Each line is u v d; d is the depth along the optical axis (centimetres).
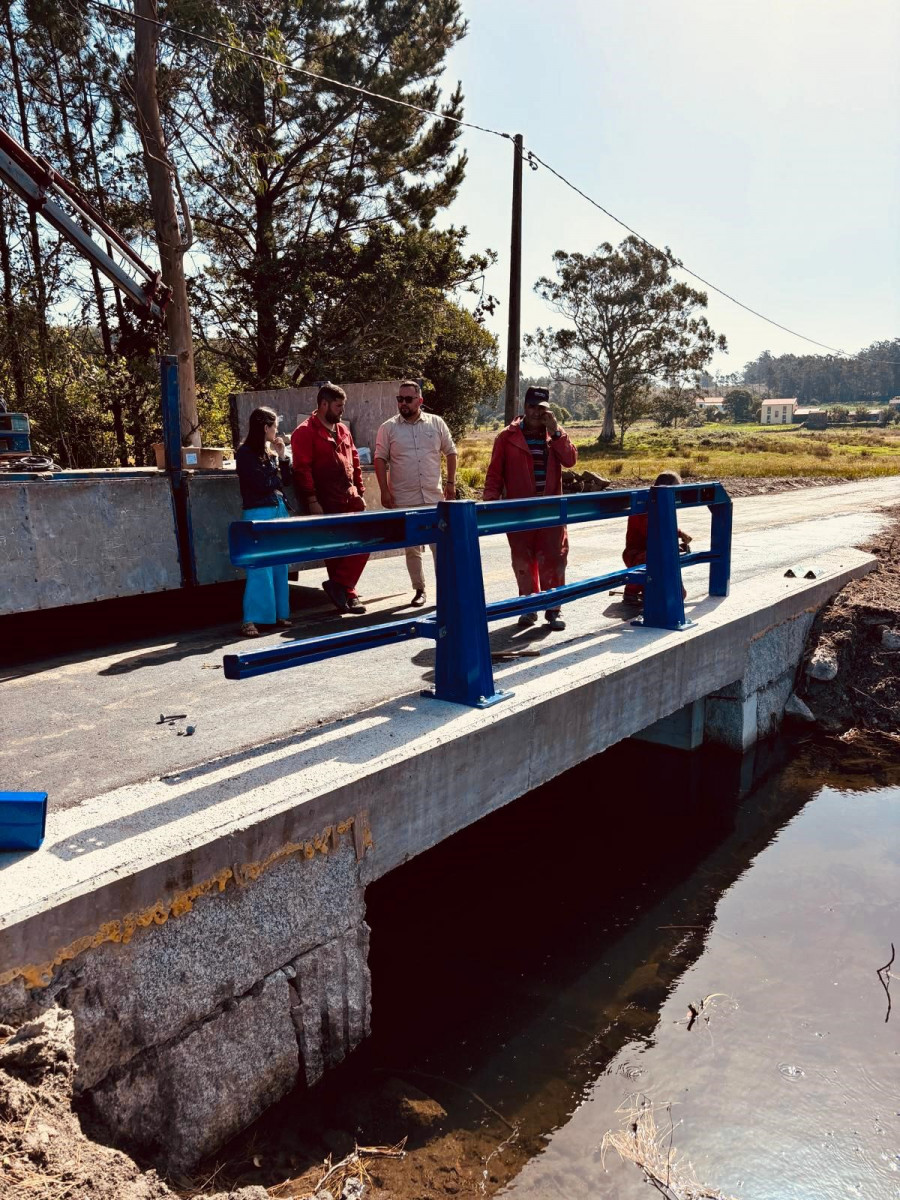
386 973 463
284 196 2166
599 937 502
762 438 7494
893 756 769
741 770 734
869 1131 354
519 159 1669
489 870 585
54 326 1667
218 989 313
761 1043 409
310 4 1914
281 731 433
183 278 1491
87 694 510
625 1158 337
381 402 979
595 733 517
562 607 737
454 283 2419
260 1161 319
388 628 447
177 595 834
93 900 271
